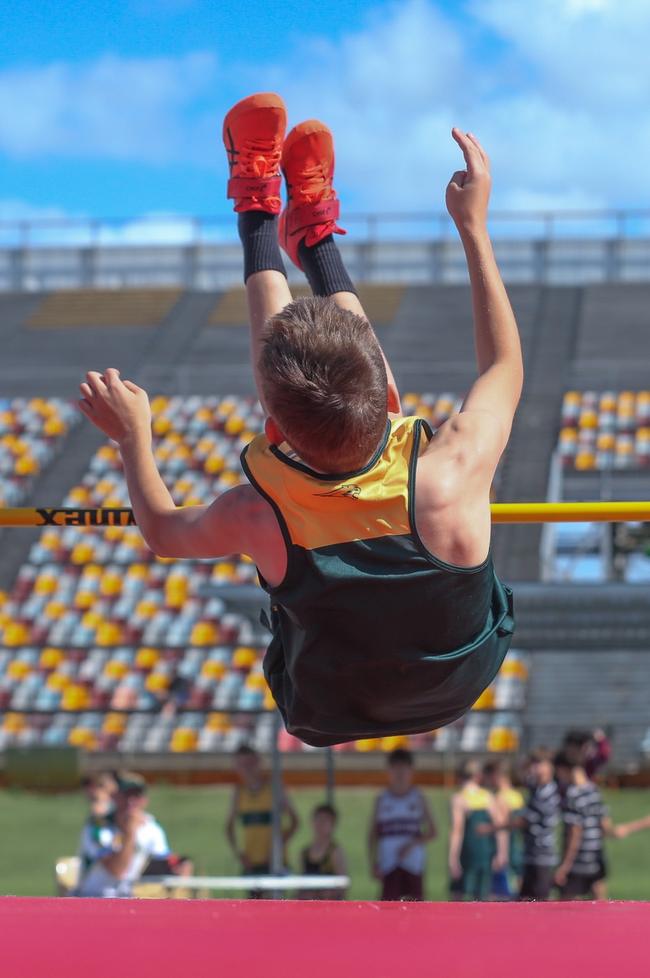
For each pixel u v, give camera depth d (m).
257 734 33.66
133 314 59.00
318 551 2.96
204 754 32.91
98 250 62.22
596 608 15.71
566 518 4.52
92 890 13.05
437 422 46.34
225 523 3.11
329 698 3.09
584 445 46.41
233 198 4.03
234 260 61.94
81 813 28.36
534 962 2.20
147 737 33.72
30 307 60.25
